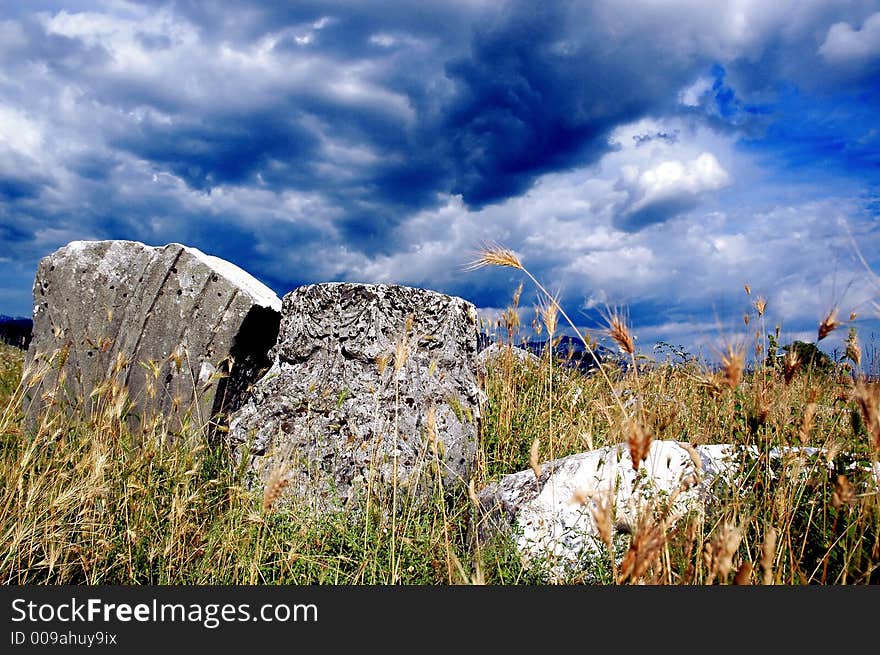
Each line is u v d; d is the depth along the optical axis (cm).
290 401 493
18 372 736
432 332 528
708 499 343
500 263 330
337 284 519
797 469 316
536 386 641
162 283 598
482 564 330
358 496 432
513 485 399
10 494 367
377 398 482
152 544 373
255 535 381
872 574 296
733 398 373
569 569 326
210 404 542
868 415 267
